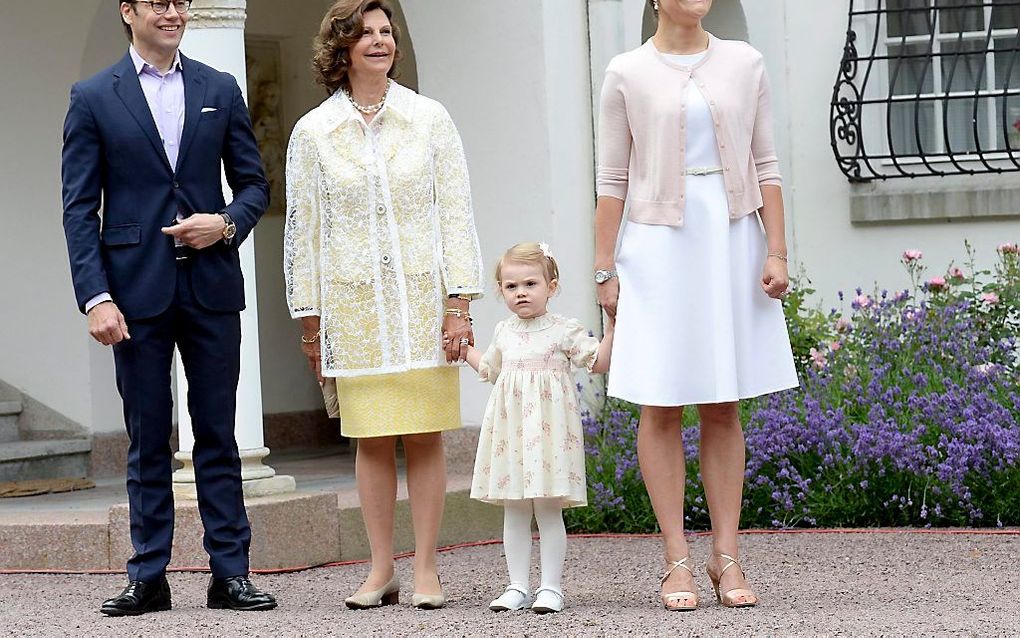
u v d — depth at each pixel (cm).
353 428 1278
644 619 1157
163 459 1284
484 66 2066
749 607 1219
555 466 1249
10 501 1983
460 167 1298
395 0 2675
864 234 2227
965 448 1719
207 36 1644
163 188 1262
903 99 2159
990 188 2161
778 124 2255
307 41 2623
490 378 1291
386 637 1107
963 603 1237
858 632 1073
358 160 1269
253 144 1318
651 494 1241
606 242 1259
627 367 1227
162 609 1284
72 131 1252
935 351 1938
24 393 2312
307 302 1284
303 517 1616
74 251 1241
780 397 1930
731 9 2258
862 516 1767
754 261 1244
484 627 1142
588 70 2069
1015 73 2209
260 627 1164
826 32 2234
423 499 1298
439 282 1280
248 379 1667
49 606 1388
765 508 1805
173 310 1262
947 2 2214
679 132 1220
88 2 2252
